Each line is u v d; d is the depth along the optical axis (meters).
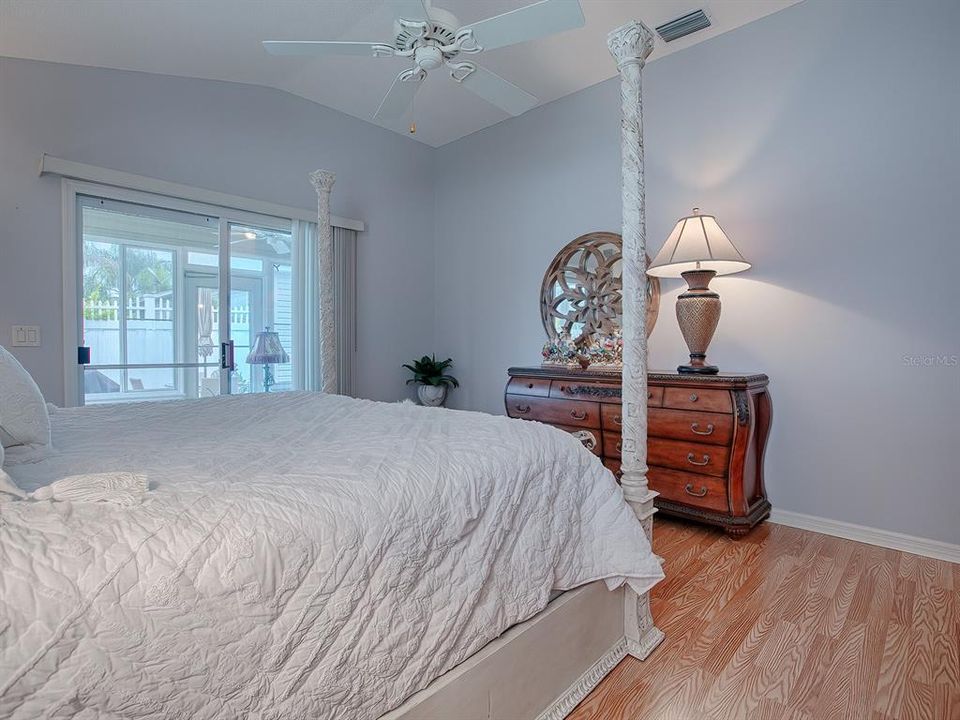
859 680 1.50
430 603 1.04
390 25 2.96
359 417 1.83
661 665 1.58
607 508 1.51
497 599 1.19
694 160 3.15
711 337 2.83
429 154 4.85
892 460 2.49
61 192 2.83
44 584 0.64
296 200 3.83
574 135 3.79
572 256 3.81
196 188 3.30
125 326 3.11
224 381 3.52
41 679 0.60
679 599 1.98
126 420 1.75
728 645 1.68
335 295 4.04
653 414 2.81
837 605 1.92
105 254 3.03
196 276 3.39
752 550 2.45
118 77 3.01
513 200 4.22
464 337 4.66
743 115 2.95
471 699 1.12
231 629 0.76
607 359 3.33
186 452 1.25
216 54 3.05
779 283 2.83
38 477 1.01
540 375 3.42
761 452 2.79
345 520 0.92
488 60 3.33
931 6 2.36
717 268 2.91
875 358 2.53
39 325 2.77
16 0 2.26
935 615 1.84
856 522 2.60
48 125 2.78
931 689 1.45
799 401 2.78
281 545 0.83
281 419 1.80
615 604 1.60
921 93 2.39
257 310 3.70
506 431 1.52
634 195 1.67
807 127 2.72
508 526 1.24
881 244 2.51
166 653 0.69
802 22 2.73
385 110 2.56
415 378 4.61
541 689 1.32
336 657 0.87
